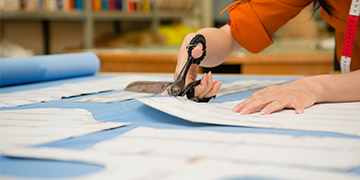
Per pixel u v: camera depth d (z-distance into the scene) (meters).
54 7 3.53
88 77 1.54
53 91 1.07
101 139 0.52
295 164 0.39
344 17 0.99
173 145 0.47
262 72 2.11
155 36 4.32
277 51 2.45
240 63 2.12
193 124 0.61
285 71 2.08
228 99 0.87
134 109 0.71
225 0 6.31
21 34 3.95
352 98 0.78
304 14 3.91
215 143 0.48
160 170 0.38
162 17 5.29
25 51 3.52
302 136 0.50
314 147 0.45
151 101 0.68
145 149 0.45
